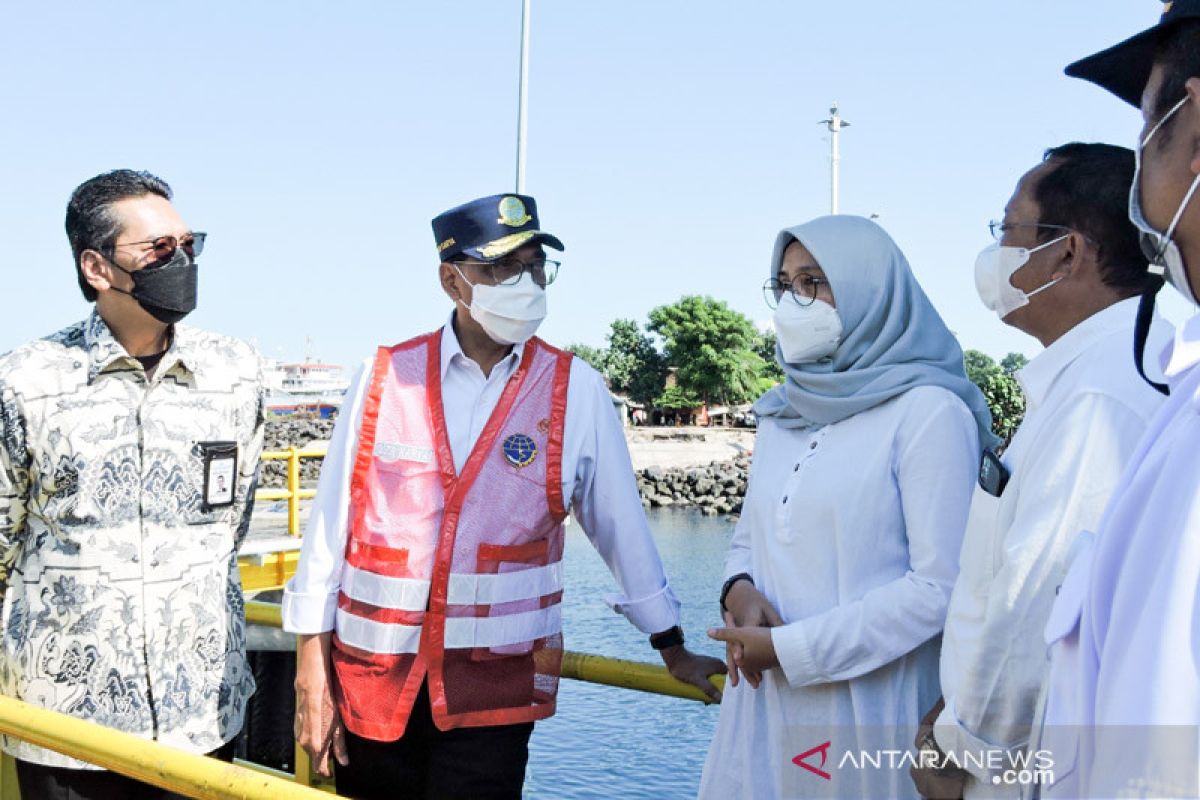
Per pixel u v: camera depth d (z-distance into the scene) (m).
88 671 2.49
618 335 77.56
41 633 2.50
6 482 2.48
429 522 2.45
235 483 2.73
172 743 2.56
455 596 2.41
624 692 10.00
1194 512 1.13
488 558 2.44
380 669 2.42
